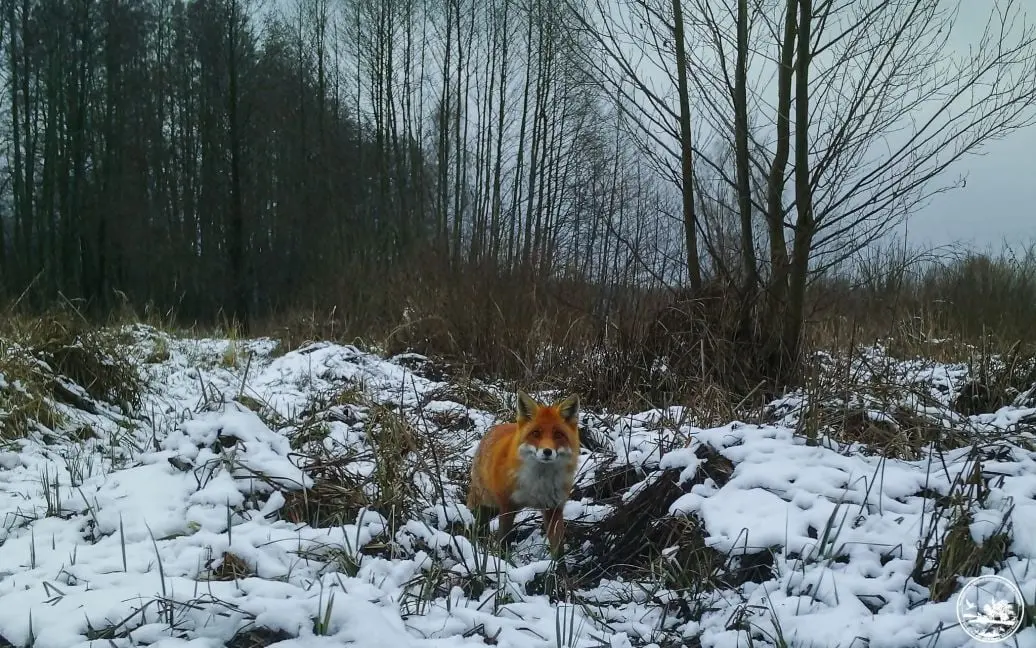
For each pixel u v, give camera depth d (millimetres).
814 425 5434
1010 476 4652
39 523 4559
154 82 33812
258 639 3211
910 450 5430
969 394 7211
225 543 4172
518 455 4875
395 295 13344
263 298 29969
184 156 33938
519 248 12781
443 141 27047
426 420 7336
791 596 3898
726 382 7340
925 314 11180
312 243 29688
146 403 7766
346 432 6617
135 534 4410
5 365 6617
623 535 5066
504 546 4961
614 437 6758
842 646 3434
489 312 10617
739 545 4344
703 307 8016
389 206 28938
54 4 31266
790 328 7570
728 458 5211
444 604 3787
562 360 9234
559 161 23578
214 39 30531
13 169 34656
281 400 7965
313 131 33125
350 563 4148
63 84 33188
